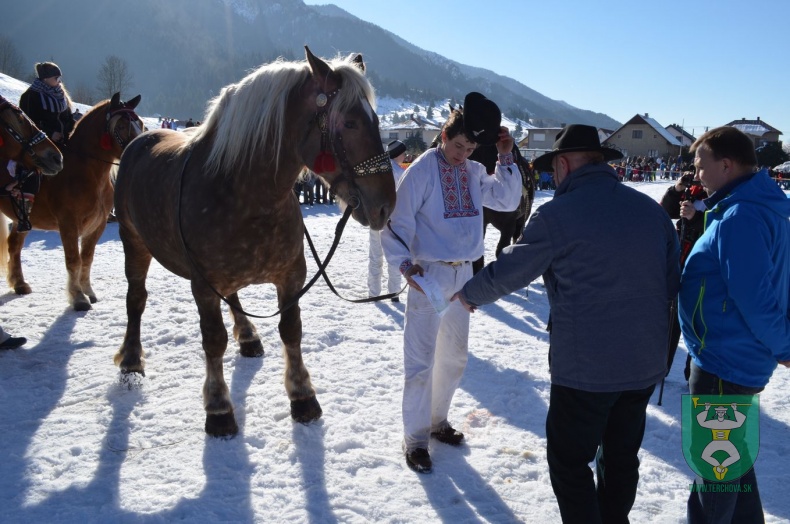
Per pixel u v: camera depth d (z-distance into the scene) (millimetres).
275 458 3186
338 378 4254
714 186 2270
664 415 3812
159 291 6512
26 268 7566
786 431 3637
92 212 5703
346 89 2791
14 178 4902
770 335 2025
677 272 2305
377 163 2770
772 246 2074
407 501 2834
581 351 2143
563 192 2277
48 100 6070
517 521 2705
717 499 2203
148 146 4078
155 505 2750
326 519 2686
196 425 3518
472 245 3029
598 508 2227
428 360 3061
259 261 3264
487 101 2775
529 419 3742
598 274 2109
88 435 3385
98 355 4586
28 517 2658
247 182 3070
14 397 3848
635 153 69250
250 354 4602
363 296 6676
